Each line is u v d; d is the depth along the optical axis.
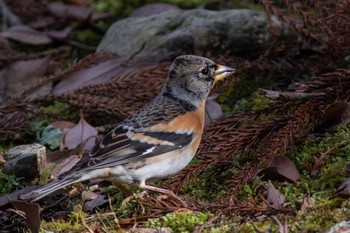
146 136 9.33
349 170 9.31
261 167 9.73
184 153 9.57
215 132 10.60
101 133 12.36
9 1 16.31
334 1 12.52
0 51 14.44
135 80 12.60
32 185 10.79
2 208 10.18
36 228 8.74
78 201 10.12
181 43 13.39
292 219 8.45
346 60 12.62
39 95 13.31
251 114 10.63
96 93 12.67
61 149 11.84
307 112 10.16
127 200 9.47
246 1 15.43
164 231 8.65
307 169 9.78
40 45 15.52
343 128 10.28
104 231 8.99
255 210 8.63
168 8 15.21
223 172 10.16
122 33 13.96
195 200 9.22
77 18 15.98
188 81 10.00
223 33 13.40
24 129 12.38
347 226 7.93
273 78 12.96
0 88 13.68
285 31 13.37
